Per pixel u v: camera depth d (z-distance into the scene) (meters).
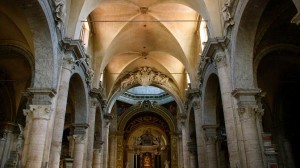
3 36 14.01
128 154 40.12
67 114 23.39
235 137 11.84
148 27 22.33
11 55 14.95
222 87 12.83
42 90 11.62
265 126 18.52
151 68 28.53
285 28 13.77
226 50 13.20
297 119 18.36
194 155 24.70
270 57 15.86
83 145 17.38
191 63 21.36
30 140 11.09
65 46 13.38
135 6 19.98
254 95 11.77
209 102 17.95
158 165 40.00
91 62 20.62
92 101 19.77
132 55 26.41
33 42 11.70
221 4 14.30
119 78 28.09
